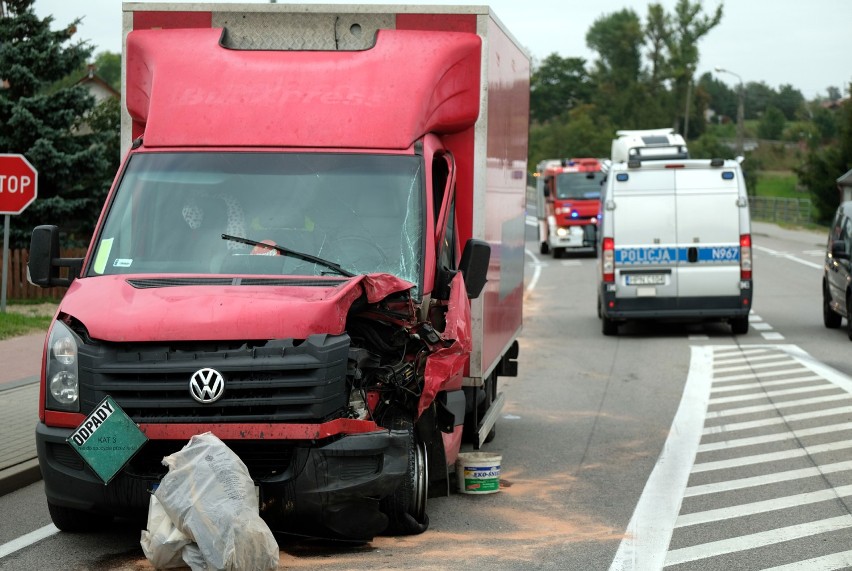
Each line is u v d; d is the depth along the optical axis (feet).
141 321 25.82
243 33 34.12
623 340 81.51
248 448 26.08
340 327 26.50
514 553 27.99
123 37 34.12
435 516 31.94
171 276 28.66
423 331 28.35
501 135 37.60
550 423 48.52
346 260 29.40
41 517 32.35
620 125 471.62
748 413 50.21
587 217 185.37
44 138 102.12
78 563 27.12
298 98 31.60
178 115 31.50
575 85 584.40
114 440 25.26
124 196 30.35
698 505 33.27
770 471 37.99
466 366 34.01
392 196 30.22
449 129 33.37
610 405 53.31
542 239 201.67
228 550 23.77
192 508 24.04
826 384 58.39
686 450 42.01
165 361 25.48
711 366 66.80
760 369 64.85
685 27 433.89
